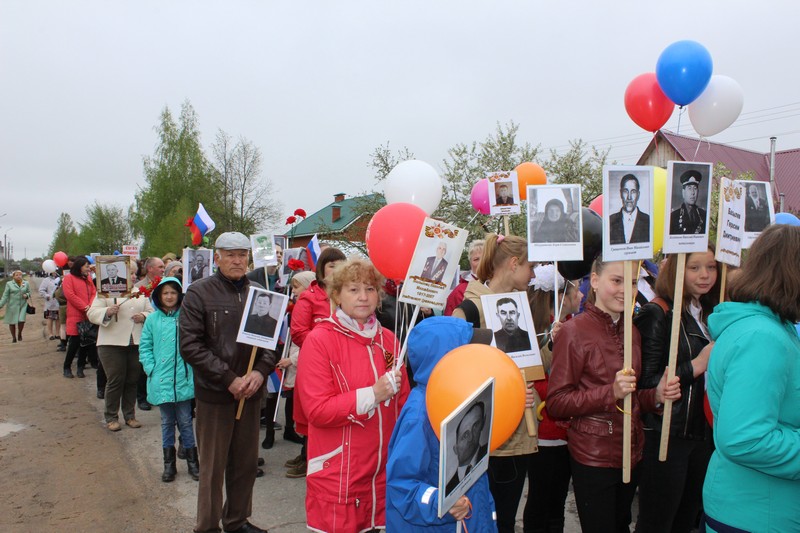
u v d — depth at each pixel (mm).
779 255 1847
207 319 3703
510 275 3311
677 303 2732
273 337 3697
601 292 2764
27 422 7180
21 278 15938
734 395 1786
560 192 3291
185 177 44281
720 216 3020
